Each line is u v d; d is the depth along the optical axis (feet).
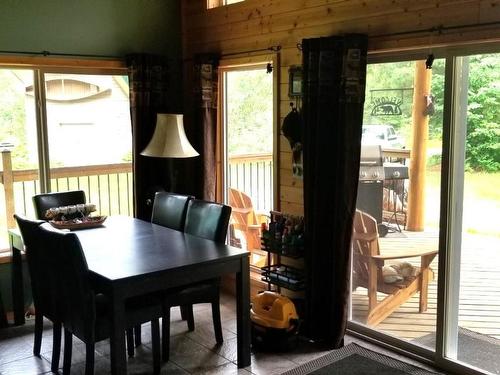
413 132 11.41
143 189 16.11
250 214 15.72
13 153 14.83
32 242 10.51
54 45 14.64
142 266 9.61
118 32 15.74
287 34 13.30
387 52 11.30
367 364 11.20
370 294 12.70
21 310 13.50
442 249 10.66
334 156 11.71
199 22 16.24
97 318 9.77
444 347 10.93
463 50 9.96
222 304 14.79
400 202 11.91
